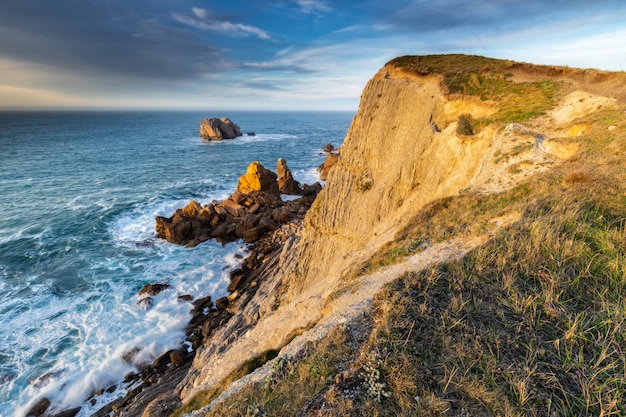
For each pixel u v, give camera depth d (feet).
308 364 25.07
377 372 21.68
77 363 81.41
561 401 18.56
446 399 19.53
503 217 37.63
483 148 63.93
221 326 92.58
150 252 138.00
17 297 106.01
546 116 63.93
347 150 93.40
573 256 28.53
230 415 23.81
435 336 23.53
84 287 112.16
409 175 78.18
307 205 187.73
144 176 264.93
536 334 22.82
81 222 164.96
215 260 132.67
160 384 75.61
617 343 20.98
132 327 94.38
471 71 85.30
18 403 71.77
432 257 34.35
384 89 91.15
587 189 36.99
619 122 50.85
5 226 158.92
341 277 46.14
